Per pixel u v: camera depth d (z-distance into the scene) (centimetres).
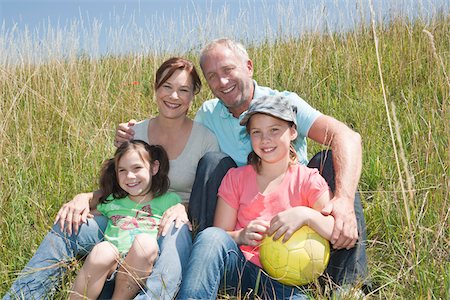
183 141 352
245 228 286
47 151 496
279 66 634
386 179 391
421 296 264
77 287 283
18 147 490
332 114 530
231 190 310
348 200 289
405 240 308
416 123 431
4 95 604
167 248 292
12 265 339
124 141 361
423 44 607
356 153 313
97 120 572
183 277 270
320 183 297
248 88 352
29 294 294
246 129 312
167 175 341
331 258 293
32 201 397
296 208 280
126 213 328
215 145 356
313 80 594
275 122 298
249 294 286
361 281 287
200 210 322
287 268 271
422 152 397
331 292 284
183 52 730
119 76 696
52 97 595
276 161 301
